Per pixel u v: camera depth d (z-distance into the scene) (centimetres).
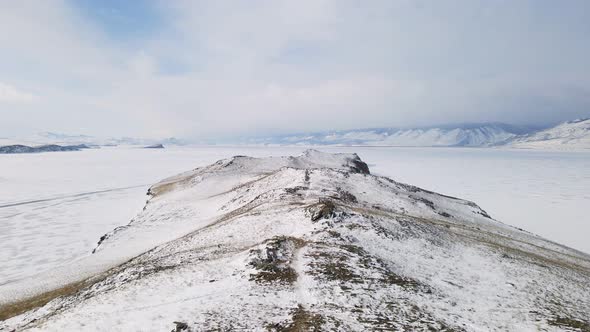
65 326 1347
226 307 1437
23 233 5519
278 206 3919
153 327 1277
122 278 2186
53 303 2248
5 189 9725
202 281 1797
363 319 1350
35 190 9575
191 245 2970
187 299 1552
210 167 10475
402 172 15288
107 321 1354
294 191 4738
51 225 6016
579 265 3309
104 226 5962
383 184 6041
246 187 6406
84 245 4897
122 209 7262
